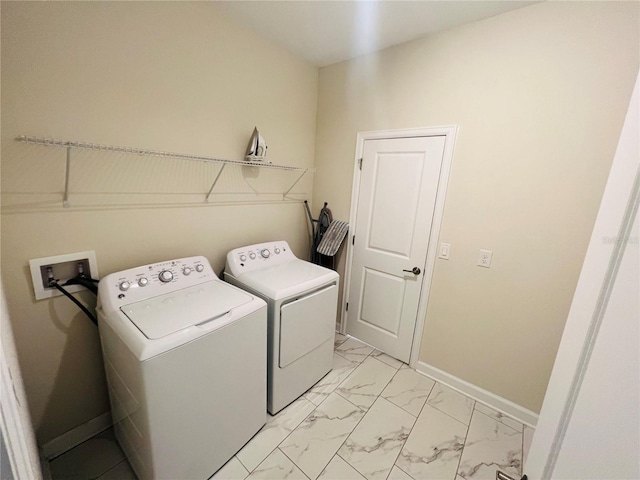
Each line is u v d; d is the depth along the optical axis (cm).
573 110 139
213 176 183
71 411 142
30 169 115
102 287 129
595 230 55
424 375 213
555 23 139
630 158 47
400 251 216
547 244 154
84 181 131
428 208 196
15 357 92
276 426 163
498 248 170
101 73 129
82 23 120
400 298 221
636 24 122
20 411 66
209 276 167
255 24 180
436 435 160
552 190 149
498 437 160
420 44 185
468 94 169
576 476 51
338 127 239
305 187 259
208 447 129
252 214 216
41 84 113
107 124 134
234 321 129
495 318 177
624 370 42
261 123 206
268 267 201
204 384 121
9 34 104
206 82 169
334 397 188
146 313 124
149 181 153
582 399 52
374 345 246
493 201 168
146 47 141
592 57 132
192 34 157
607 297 48
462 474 139
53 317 130
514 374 175
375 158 220
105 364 139
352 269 251
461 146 176
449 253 190
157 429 107
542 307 160
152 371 102
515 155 158
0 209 110
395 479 135
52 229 124
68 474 131
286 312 161
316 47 207
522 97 152
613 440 43
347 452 148
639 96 47
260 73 198
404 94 197
